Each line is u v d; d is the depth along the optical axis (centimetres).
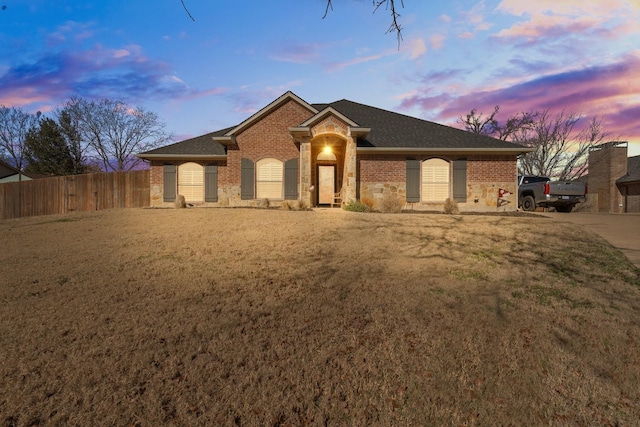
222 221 1088
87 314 455
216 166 1791
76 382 323
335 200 1823
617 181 2509
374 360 359
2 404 294
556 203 1662
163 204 1809
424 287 536
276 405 302
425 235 857
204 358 361
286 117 1720
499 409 298
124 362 352
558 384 324
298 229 941
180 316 450
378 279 572
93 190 2023
